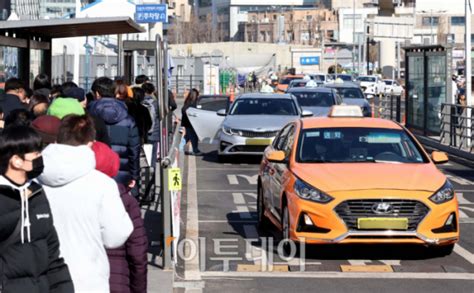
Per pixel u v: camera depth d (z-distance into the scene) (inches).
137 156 1027.9
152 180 1421.0
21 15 3444.9
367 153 1152.8
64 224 515.5
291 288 933.2
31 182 461.1
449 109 2659.9
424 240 1030.4
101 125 864.9
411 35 6633.9
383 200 1025.5
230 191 1694.1
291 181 1081.4
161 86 991.0
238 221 1358.3
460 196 1643.7
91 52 3900.1
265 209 1245.7
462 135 2425.0
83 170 515.2
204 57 6338.6
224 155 2194.9
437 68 2824.8
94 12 3408.0
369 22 7062.0
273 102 2309.3
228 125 2191.2
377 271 1016.2
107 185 523.2
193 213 1429.6
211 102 2508.6
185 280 960.3
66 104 727.1
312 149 1155.3
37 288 451.8
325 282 961.5
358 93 3491.6
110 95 1050.1
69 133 531.8
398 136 1186.0
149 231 1180.5
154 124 1581.0
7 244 447.2
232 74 6648.6
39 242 454.3
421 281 968.3
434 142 2719.0
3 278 445.4
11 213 446.6
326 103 2778.1
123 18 1581.0
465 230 1286.9
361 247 1137.4
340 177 1060.5
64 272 469.4
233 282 960.3
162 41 1009.5
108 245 526.6
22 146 451.8
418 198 1031.0
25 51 1747.0
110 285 555.2
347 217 1026.7
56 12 3966.5
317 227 1031.6
